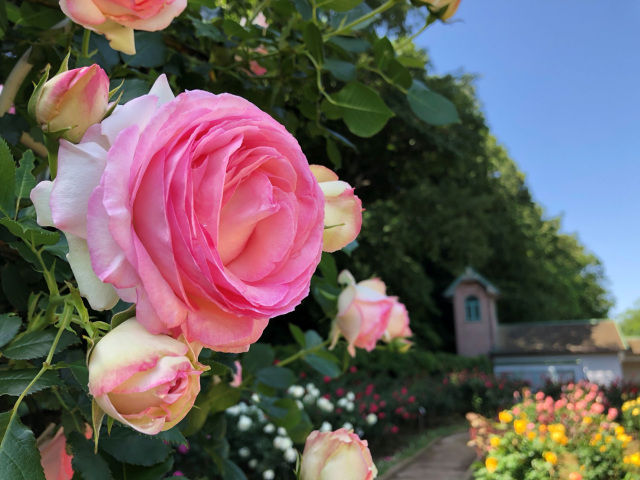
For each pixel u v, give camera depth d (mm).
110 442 709
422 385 14148
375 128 1179
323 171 629
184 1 666
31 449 463
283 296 438
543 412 7676
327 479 745
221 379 1290
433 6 1011
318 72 1216
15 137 942
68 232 413
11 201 555
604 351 20609
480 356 21031
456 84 17250
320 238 484
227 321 420
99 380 394
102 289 416
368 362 14117
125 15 631
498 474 5797
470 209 18703
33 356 533
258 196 434
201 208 403
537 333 23094
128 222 382
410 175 16594
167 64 1311
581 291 33031
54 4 1076
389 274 18062
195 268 385
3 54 1080
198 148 406
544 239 29484
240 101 462
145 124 454
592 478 5445
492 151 27156
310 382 9852
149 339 416
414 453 9617
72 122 471
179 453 4234
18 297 772
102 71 479
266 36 1304
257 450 6445
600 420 6961
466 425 14133
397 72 1227
